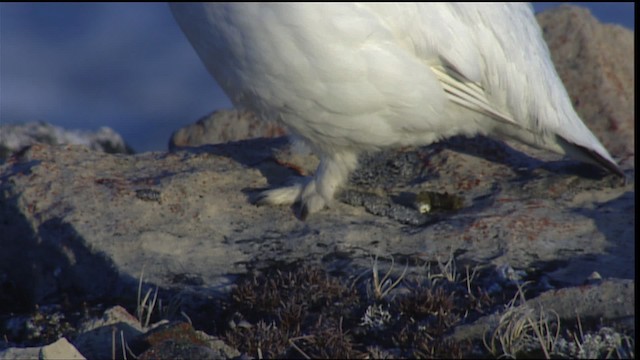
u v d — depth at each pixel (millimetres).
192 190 12156
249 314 9922
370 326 9422
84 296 10898
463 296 9836
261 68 10305
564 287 9484
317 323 9391
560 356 8539
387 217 11867
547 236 11039
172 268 10820
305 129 11180
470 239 11070
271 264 10891
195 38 10516
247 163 13047
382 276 10406
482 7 11109
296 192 11984
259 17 9969
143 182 12328
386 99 10656
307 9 9938
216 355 8602
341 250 11086
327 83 10375
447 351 8719
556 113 11734
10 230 11922
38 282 11594
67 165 12719
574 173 12453
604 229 11180
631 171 12594
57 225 11516
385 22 10406
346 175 11883
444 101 11039
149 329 9164
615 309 8805
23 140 16906
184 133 16359
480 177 12555
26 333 10125
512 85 11398
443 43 10750
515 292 9945
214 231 11516
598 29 16500
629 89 15883
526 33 11648
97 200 11875
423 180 12609
